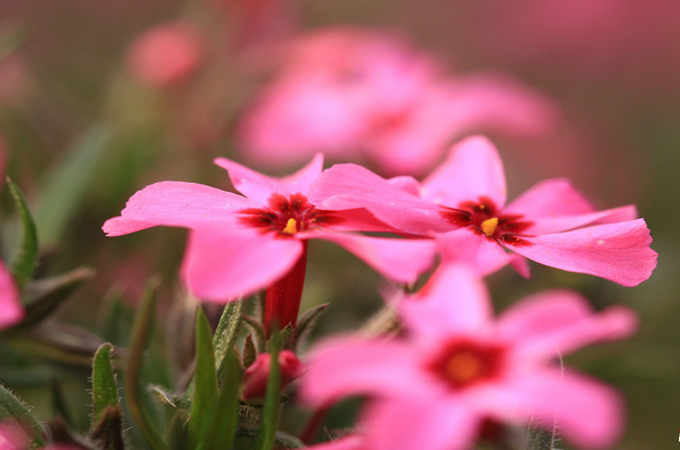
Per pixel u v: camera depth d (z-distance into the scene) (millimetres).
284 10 195
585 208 106
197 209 96
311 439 100
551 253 97
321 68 173
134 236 140
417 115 164
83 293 137
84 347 111
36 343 110
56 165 140
